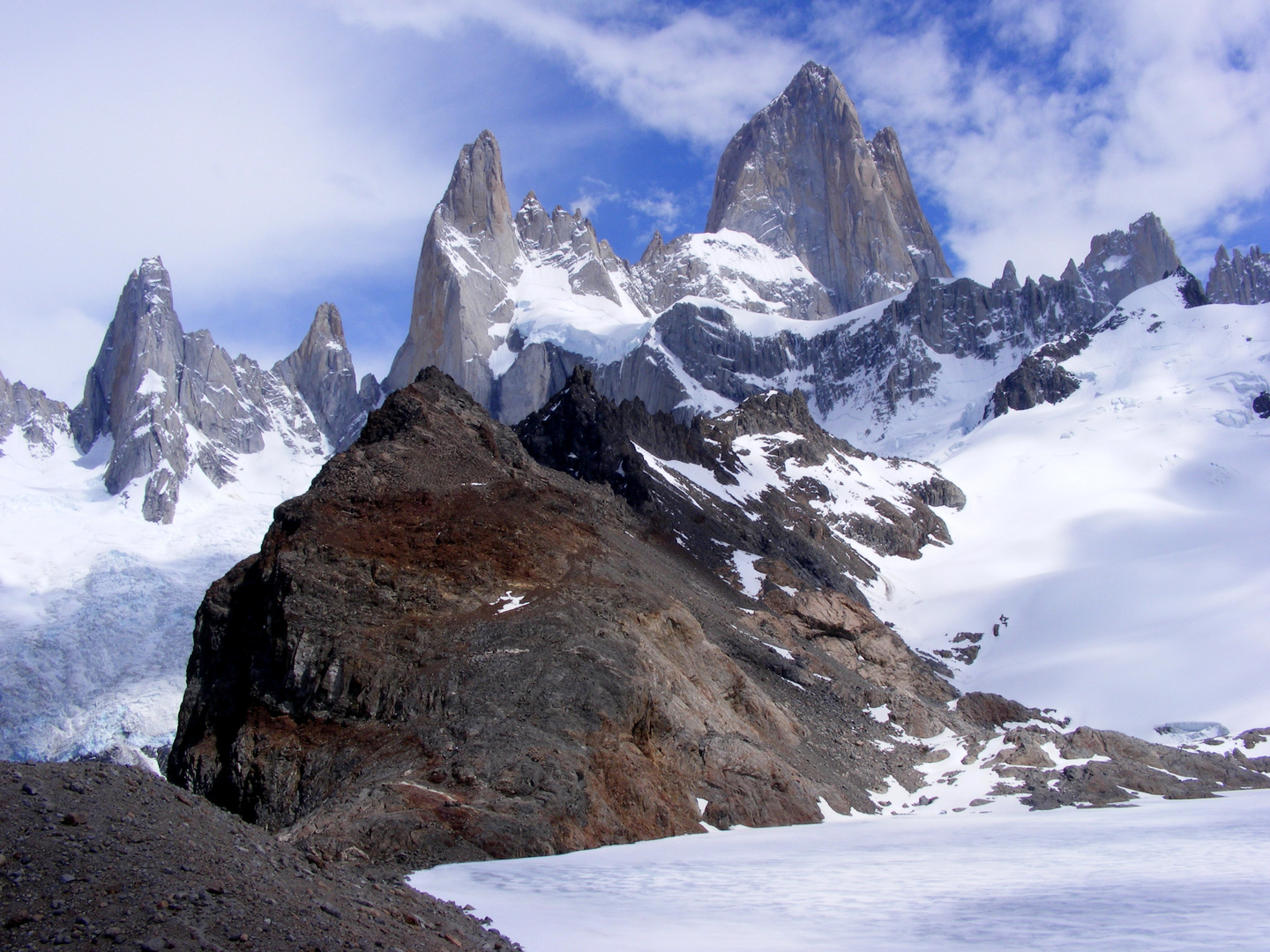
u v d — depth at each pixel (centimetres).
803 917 3334
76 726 15838
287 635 7069
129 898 1997
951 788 8544
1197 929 3073
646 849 5453
